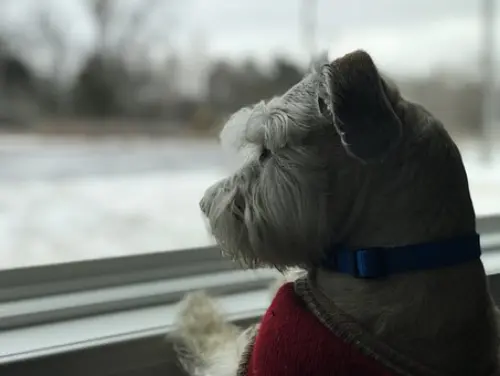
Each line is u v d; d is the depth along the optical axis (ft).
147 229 6.13
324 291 2.97
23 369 3.01
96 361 3.22
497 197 6.17
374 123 2.70
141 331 3.44
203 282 4.27
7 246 5.24
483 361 2.85
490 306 3.01
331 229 2.95
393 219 2.89
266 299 4.14
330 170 2.94
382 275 2.84
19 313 3.54
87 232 5.94
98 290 4.00
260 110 3.18
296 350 2.68
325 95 2.89
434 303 2.79
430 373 2.67
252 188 3.09
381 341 2.73
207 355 3.49
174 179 9.43
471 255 2.93
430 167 2.93
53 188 8.62
